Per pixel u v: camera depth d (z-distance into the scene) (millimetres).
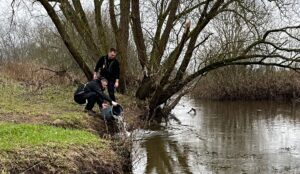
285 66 18734
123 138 11219
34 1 18703
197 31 18797
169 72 19125
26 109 13602
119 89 22359
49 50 34031
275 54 18891
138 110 19250
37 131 10008
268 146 14711
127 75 23188
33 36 37125
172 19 21453
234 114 25938
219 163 12078
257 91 39250
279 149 14188
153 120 19594
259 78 39219
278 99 39219
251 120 22578
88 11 31844
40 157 8367
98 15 24266
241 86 38938
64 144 9219
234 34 30031
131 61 27594
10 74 23734
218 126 19844
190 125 19969
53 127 11023
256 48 19547
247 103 35812
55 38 34062
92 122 13367
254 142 15477
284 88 38938
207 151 13727
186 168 11430
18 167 7895
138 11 22578
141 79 22531
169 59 20109
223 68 39062
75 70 30469
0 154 7957
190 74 20703
